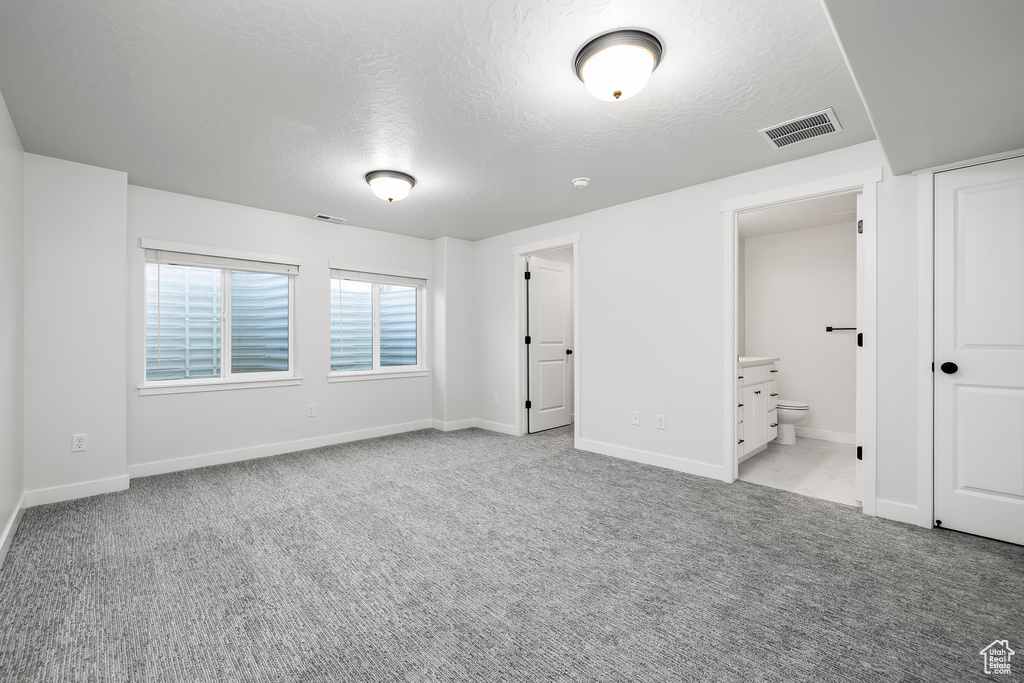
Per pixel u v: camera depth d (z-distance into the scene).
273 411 4.15
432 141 2.66
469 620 1.70
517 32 1.72
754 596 1.84
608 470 3.60
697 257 3.45
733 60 1.89
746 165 3.05
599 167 3.08
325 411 4.48
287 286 4.34
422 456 4.04
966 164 2.37
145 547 2.29
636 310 3.83
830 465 3.76
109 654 1.51
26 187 2.81
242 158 2.92
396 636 1.61
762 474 3.51
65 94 2.14
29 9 1.57
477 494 3.06
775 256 5.05
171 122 2.43
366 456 4.05
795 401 4.82
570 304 5.58
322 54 1.85
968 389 2.40
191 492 3.11
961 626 1.64
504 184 3.42
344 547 2.30
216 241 3.81
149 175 3.22
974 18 1.23
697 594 1.86
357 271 4.76
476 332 5.43
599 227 4.10
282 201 3.84
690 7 1.58
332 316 4.66
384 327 5.08
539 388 5.14
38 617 1.71
